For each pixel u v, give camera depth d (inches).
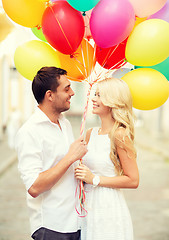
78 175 85.8
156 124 618.8
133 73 88.7
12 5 82.8
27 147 83.4
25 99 721.6
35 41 91.0
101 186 87.2
